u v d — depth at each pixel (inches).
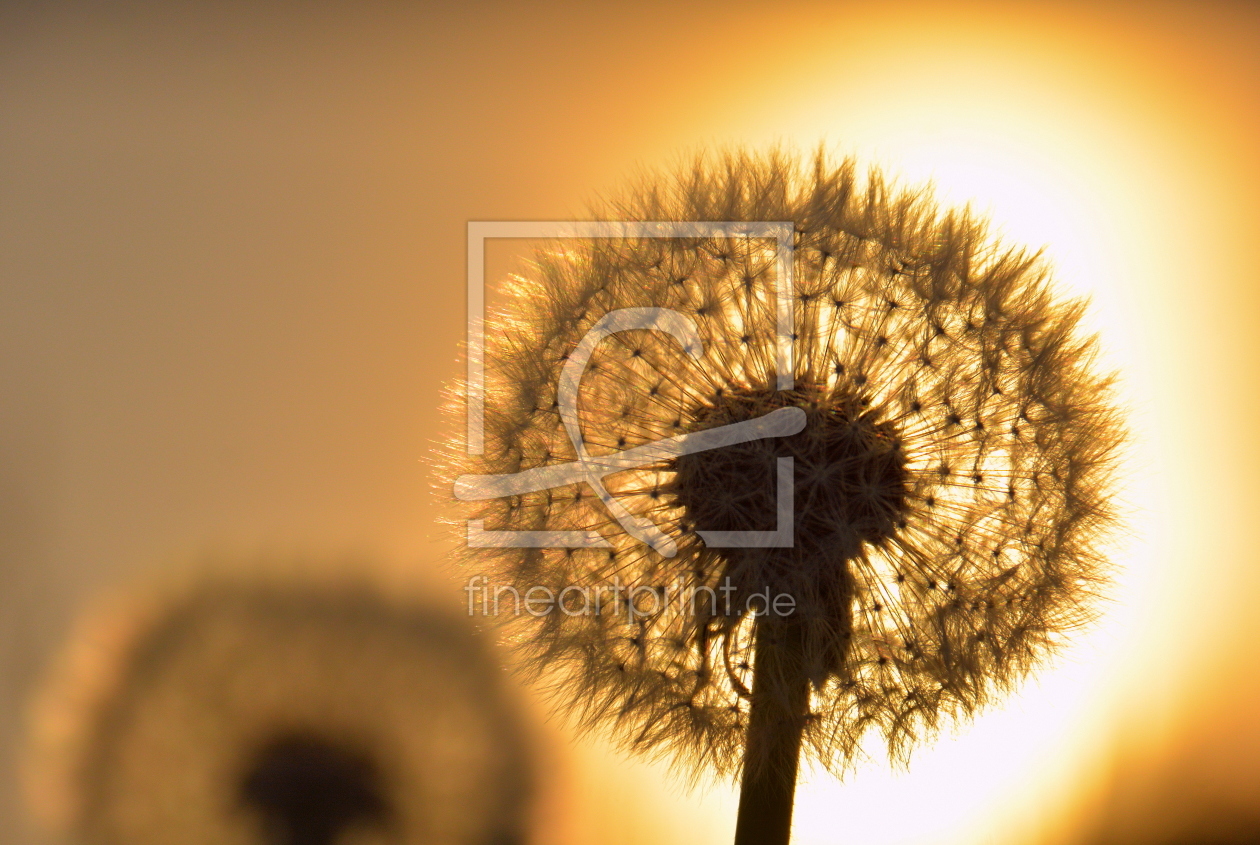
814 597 11.2
